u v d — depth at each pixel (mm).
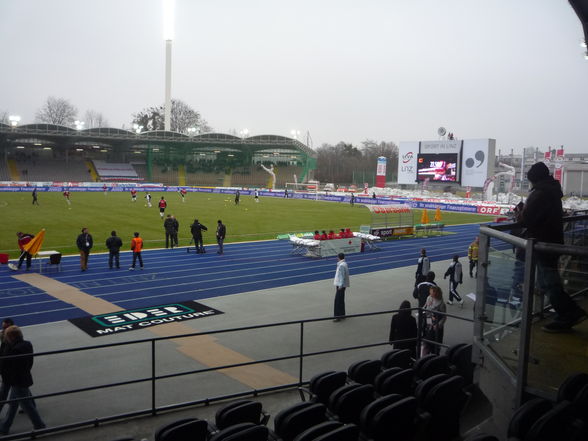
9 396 8047
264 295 18406
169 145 102000
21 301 17000
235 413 5992
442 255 28938
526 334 4504
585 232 8555
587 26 9703
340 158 135375
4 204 50250
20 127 83750
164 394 9414
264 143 98188
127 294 18203
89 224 37125
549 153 58531
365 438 5477
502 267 5227
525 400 4578
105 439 7270
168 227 28547
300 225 40875
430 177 70625
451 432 6098
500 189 83562
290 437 5438
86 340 13070
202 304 16984
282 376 10438
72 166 97688
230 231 36531
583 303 4969
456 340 12445
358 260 26594
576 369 4516
